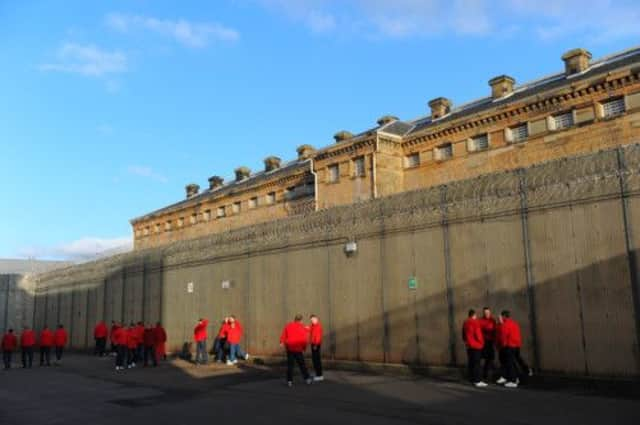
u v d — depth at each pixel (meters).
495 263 14.10
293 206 40.25
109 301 32.34
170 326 26.67
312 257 19.38
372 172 31.61
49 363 25.23
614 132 23.84
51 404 12.93
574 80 26.91
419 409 10.45
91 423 10.37
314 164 35.38
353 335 17.52
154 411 11.48
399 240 16.53
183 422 10.11
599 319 12.09
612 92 24.08
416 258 15.99
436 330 15.20
